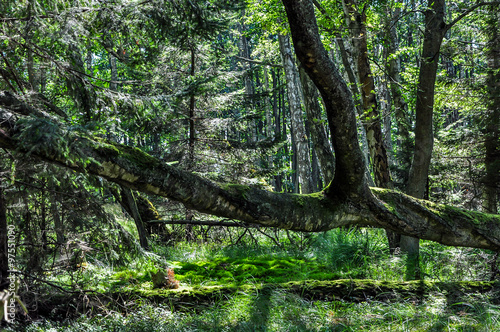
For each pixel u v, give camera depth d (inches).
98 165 154.5
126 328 186.1
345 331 187.6
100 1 218.5
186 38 258.8
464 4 292.4
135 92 333.7
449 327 186.9
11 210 209.9
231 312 206.2
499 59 364.8
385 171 315.3
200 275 281.6
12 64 217.2
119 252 223.5
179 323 195.6
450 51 364.5
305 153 542.0
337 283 233.8
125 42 247.8
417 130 283.0
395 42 465.7
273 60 755.4
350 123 177.3
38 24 195.0
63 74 229.6
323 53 161.6
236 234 432.1
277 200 189.8
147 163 163.3
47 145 138.3
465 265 275.3
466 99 390.6
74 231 218.5
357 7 305.1
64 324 195.0
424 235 221.0
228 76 372.5
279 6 425.4
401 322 195.0
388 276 271.7
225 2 245.9
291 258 335.0
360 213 206.2
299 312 204.7
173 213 417.4
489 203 374.3
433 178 404.5
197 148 380.8
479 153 387.9
